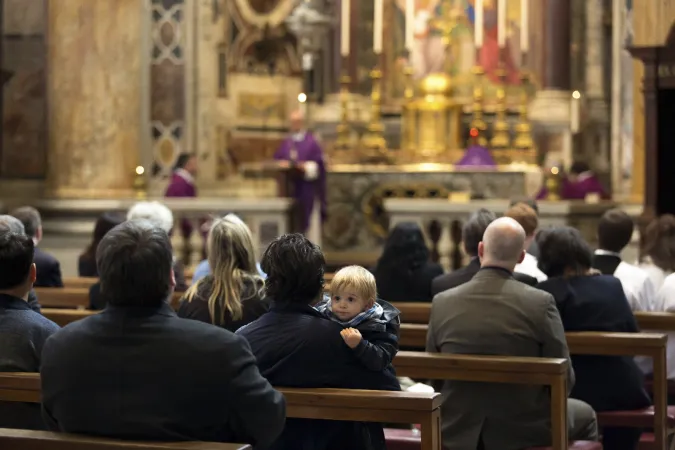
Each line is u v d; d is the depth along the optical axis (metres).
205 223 18.30
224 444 4.73
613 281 8.62
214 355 5.03
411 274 10.05
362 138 22.77
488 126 22.95
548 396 7.48
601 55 23.42
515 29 23.14
